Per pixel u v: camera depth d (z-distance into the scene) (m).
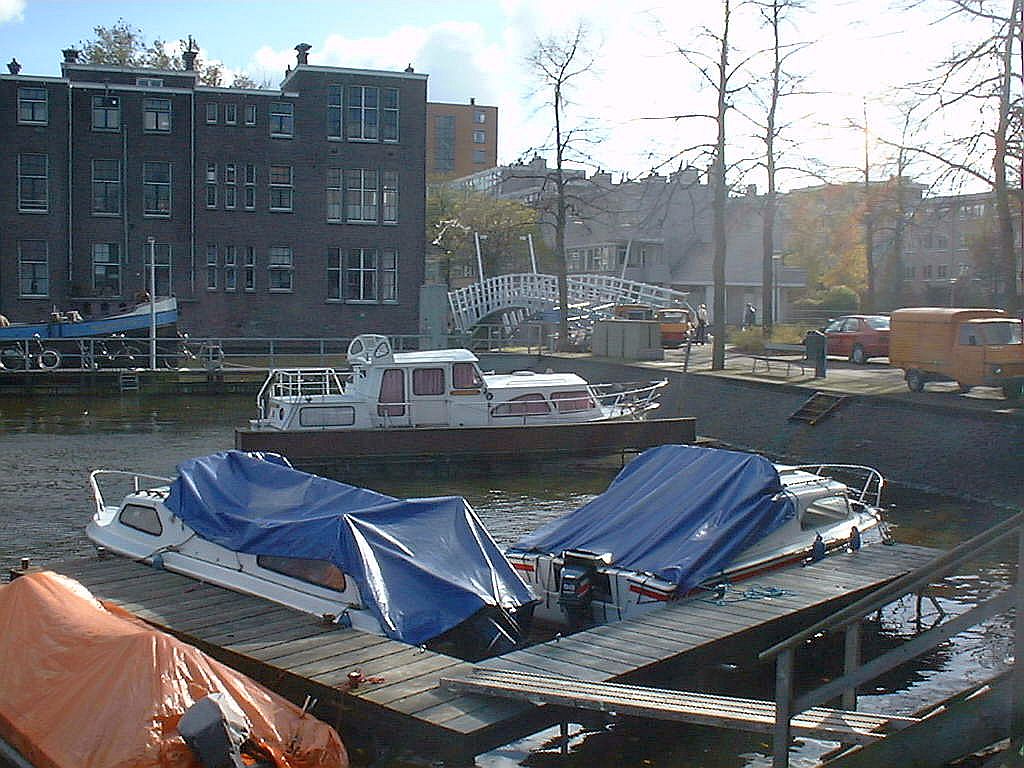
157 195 47.19
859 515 14.15
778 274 65.94
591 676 8.91
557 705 8.04
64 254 45.97
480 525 11.16
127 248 46.72
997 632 11.83
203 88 47.28
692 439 23.16
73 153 46.12
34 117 45.50
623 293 55.16
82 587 9.43
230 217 47.91
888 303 57.22
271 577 10.90
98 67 48.31
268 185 48.28
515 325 47.88
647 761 8.77
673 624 10.27
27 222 45.53
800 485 13.27
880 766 5.98
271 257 48.50
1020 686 5.55
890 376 28.89
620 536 12.10
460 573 10.49
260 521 11.15
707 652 9.77
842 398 24.31
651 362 34.72
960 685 10.41
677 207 72.19
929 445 21.00
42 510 18.30
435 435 21.55
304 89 48.34
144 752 7.12
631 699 7.79
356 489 11.49
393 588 10.11
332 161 48.88
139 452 25.25
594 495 20.20
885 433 22.25
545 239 78.25
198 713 7.20
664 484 12.76
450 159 127.69
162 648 7.88
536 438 22.03
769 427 24.94
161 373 37.72
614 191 45.94
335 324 49.25
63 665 8.03
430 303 41.94
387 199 49.62
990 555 15.18
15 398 36.28
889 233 53.69
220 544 11.31
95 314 43.84
